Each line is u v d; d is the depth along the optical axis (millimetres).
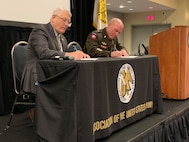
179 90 3303
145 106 2459
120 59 2033
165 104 3133
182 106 3020
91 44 2811
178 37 3193
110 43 2955
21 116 2717
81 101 1629
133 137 1938
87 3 4195
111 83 1938
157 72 2625
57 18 2217
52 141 1671
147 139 2129
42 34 2107
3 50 2982
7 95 2982
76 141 1626
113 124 2000
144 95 2422
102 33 2932
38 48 2010
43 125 1715
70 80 1639
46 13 3328
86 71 1636
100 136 1832
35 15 3197
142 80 2373
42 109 1735
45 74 1761
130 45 10086
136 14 9781
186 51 3242
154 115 2604
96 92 1771
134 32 10078
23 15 3062
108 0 6969
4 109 2920
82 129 1640
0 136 1992
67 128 1659
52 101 1727
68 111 1653
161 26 9430
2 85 2967
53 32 2244
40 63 1771
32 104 2340
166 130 2453
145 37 9867
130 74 2174
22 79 2117
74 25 3979
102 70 1809
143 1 7078
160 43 3344
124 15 10055
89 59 1854
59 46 2293
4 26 2969
